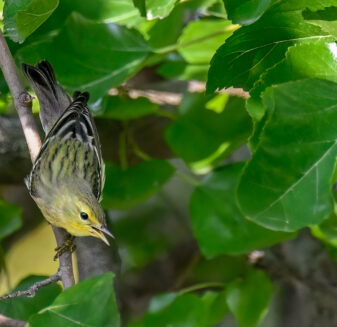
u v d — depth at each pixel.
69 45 3.98
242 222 4.01
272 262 4.12
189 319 4.05
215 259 4.14
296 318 4.16
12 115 4.05
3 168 4.06
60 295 3.84
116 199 4.03
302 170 3.84
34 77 3.98
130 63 3.98
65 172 3.98
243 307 4.07
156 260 4.23
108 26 3.97
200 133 4.04
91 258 4.05
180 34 4.02
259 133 3.85
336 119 3.84
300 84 3.84
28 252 4.25
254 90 3.87
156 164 4.03
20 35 3.90
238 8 3.86
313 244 4.12
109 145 4.08
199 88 4.09
